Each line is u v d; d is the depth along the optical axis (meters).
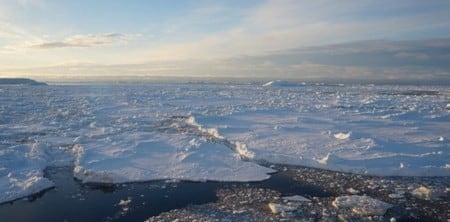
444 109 29.69
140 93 57.50
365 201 9.91
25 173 12.07
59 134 19.28
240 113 26.86
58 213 9.48
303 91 71.06
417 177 12.20
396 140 16.34
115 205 10.03
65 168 13.40
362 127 20.06
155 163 13.62
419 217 9.22
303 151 14.93
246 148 15.40
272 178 12.27
